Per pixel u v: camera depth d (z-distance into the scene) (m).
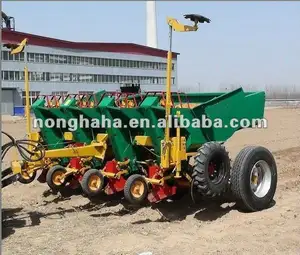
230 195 7.25
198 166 6.35
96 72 59.12
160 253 5.41
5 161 12.21
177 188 7.00
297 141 15.84
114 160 7.28
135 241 5.88
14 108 50.75
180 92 8.02
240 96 7.25
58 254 5.48
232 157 12.83
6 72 51.19
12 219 7.07
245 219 6.62
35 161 6.63
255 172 7.12
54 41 54.78
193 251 5.45
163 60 66.12
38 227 6.62
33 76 53.12
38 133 8.58
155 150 6.77
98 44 59.12
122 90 10.80
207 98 8.25
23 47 7.90
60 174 8.04
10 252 5.58
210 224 6.57
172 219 6.87
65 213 7.40
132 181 6.62
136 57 62.91
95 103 7.53
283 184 8.80
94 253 5.48
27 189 9.04
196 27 6.07
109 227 6.54
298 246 5.50
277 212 6.93
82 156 7.27
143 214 7.15
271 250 5.39
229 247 5.54
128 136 7.19
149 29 69.06
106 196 8.31
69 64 56.56
